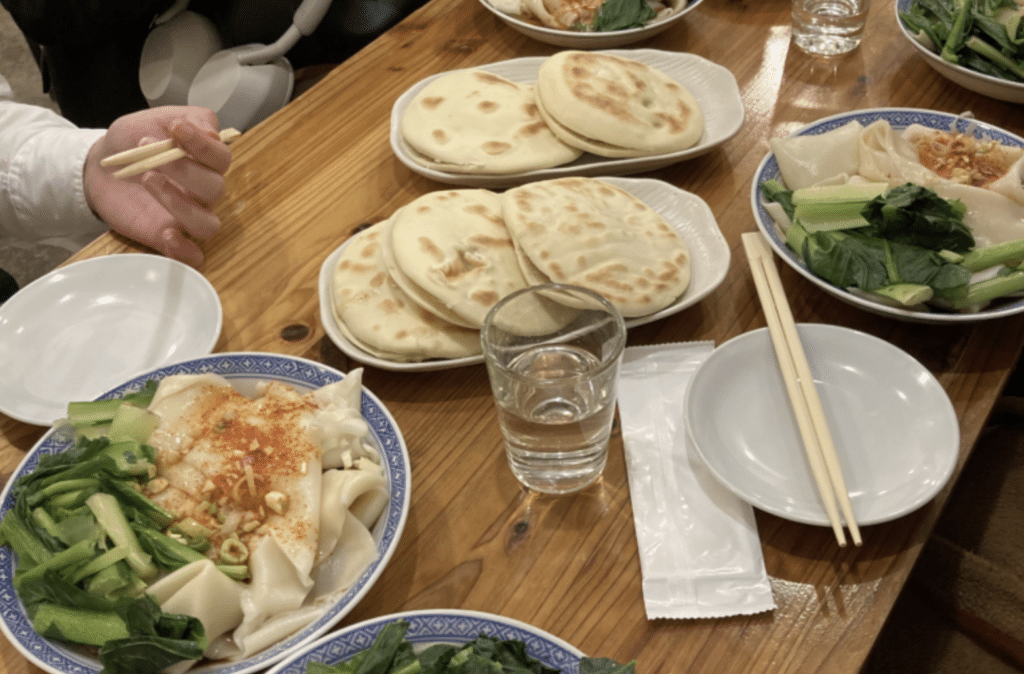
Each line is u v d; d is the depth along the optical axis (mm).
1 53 3945
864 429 1025
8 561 890
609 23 1681
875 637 867
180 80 2465
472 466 1058
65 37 2420
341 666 796
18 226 1675
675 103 1479
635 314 1126
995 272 1143
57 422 1014
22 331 1206
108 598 854
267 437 979
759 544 941
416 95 1554
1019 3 1568
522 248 1162
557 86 1407
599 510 1002
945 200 1186
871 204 1165
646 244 1217
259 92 2303
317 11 2275
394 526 917
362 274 1187
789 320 1107
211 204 1390
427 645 810
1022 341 1164
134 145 1440
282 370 1082
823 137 1334
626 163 1378
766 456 1010
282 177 1488
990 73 1528
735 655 858
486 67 1616
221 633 871
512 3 1787
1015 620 1347
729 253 1219
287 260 1339
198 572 865
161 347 1204
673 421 1070
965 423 1071
